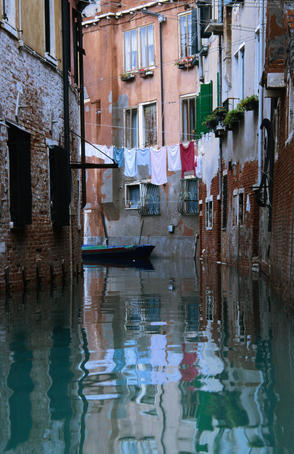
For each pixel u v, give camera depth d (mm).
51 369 5605
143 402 4504
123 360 5953
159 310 9766
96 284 15164
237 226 20469
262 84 14008
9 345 6828
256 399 4539
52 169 15711
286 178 11367
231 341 6891
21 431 3922
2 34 12500
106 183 37250
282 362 5742
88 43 37688
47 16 15906
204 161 28000
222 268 20859
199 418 4102
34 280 14375
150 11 35062
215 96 25422
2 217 12352
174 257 34125
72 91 18375
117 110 36875
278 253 12133
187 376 5258
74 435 3834
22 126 13609
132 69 36250
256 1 17422
